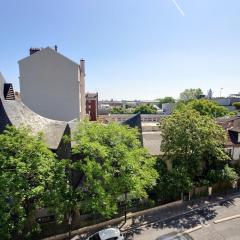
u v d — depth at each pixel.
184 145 28.23
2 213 15.89
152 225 23.98
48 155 18.95
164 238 21.62
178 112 30.30
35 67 40.84
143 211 26.12
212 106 70.81
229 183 32.06
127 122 33.03
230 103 119.94
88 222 23.42
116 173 21.44
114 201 20.36
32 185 18.31
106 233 20.33
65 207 19.28
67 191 19.42
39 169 17.64
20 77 40.88
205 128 28.36
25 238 20.56
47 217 22.31
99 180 20.06
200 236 22.09
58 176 19.11
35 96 41.28
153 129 49.75
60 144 24.27
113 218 24.59
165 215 25.91
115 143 22.08
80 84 45.22
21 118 25.16
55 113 41.72
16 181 16.62
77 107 41.84
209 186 30.39
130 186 20.67
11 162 17.02
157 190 27.64
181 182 27.11
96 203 19.00
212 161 31.81
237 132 36.97
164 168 29.06
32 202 19.69
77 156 26.20
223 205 28.05
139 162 22.80
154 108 130.12
